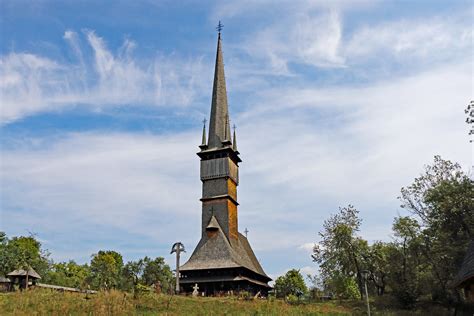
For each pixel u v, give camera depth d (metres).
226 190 62.22
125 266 82.56
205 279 55.81
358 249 64.25
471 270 23.31
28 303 30.33
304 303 46.81
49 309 29.30
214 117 68.50
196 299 39.25
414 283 51.66
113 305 31.58
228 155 64.06
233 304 38.41
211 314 32.78
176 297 38.34
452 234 49.00
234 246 60.25
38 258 74.88
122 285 63.44
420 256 54.88
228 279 54.84
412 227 55.16
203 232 60.94
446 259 49.00
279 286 77.88
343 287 65.88
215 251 58.09
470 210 47.66
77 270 94.88
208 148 66.25
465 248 45.28
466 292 24.83
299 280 88.69
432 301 52.09
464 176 49.78
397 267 55.97
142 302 33.88
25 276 42.69
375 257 63.59
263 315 34.41
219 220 61.03
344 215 66.50
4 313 27.30
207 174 63.81
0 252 63.12
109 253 108.25
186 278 56.72
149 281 74.62
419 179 55.16
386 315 43.28
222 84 71.81
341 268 65.56
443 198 49.44
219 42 75.62
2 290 40.00
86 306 30.72
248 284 57.69
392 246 59.97
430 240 53.50
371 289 71.19
